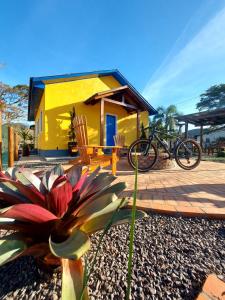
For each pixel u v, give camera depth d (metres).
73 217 0.94
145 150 4.33
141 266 1.07
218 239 1.34
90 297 0.87
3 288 0.94
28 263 1.13
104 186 1.08
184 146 4.67
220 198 2.12
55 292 0.91
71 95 7.90
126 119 9.78
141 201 2.00
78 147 3.26
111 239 1.35
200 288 0.92
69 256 0.67
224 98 25.17
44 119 7.33
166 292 0.90
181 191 2.46
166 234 1.41
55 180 1.06
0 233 1.45
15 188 1.12
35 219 0.84
